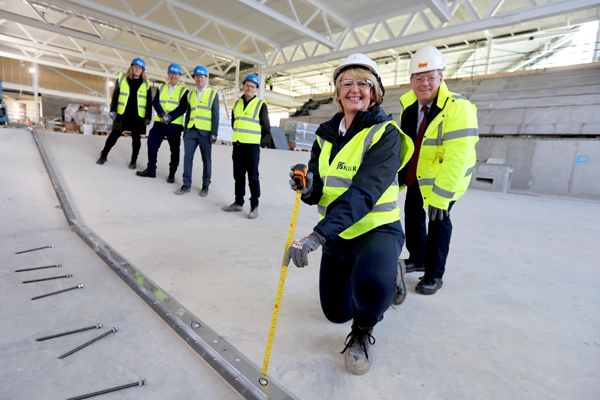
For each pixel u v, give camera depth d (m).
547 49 15.74
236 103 4.22
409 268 2.55
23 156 4.31
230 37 15.40
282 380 1.30
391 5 10.70
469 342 1.65
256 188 4.20
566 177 9.84
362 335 1.40
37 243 2.74
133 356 1.39
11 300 1.78
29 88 19.30
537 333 1.76
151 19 13.50
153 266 2.40
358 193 1.22
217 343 1.49
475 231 4.11
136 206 4.04
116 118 4.53
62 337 1.49
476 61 18.42
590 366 1.49
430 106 2.19
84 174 4.36
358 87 1.35
